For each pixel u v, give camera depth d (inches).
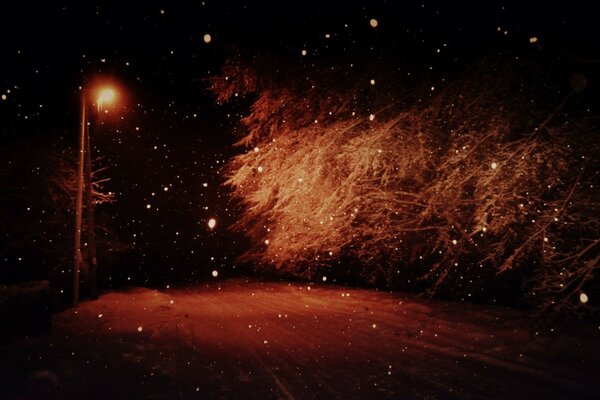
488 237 449.1
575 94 388.5
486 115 410.9
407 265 659.4
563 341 367.9
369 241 563.2
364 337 458.9
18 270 914.7
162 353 400.5
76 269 734.5
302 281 1122.0
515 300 558.6
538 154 355.9
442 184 429.4
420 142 468.8
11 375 309.1
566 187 365.7
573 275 348.2
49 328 495.8
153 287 1186.6
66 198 935.7
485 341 402.9
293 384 306.2
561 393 274.1
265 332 499.8
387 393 284.7
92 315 643.5
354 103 586.6
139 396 281.6
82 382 307.0
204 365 357.7
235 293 949.8
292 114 666.8
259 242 892.0
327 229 573.0
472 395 276.8
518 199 375.2
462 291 585.3
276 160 626.8
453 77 487.2
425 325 486.3
